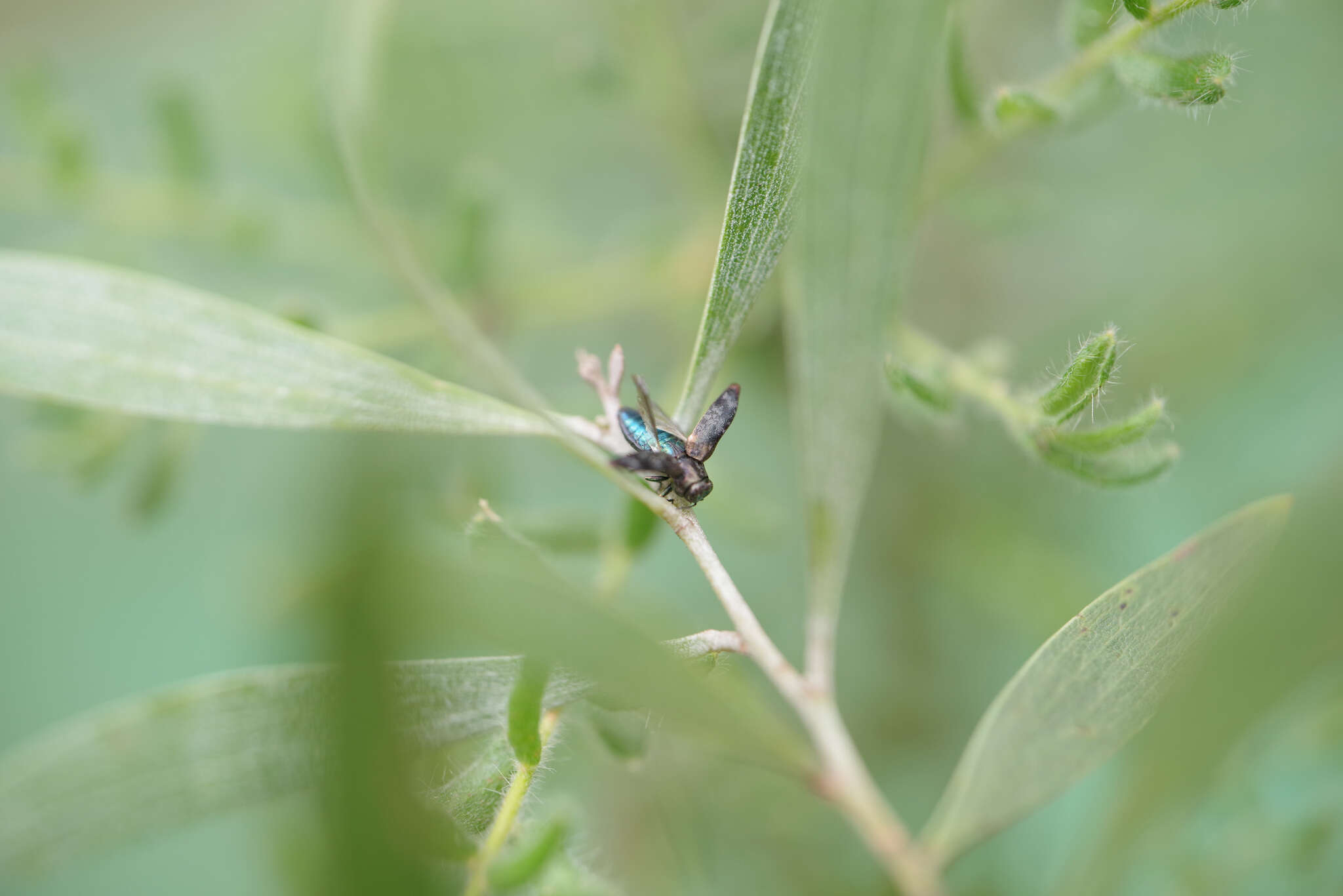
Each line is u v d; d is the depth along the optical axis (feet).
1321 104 1.22
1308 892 1.00
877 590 1.21
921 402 0.96
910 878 0.93
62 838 0.88
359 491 0.83
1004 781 0.92
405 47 1.29
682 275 1.20
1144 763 0.97
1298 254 1.20
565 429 0.93
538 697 0.88
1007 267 1.33
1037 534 1.17
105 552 1.26
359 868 0.83
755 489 1.16
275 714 0.89
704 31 1.25
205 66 1.34
